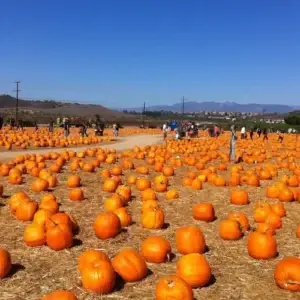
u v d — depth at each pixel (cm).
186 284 548
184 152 2708
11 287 602
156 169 1841
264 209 984
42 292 588
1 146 2933
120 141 4091
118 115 17162
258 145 3350
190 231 748
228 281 639
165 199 1216
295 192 1258
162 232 878
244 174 1638
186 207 1122
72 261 701
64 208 1070
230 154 2252
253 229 921
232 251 772
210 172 1623
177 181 1581
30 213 943
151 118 16600
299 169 1764
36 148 2959
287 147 3344
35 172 1571
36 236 766
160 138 4791
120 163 2078
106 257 641
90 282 585
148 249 702
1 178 1520
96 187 1382
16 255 725
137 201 1180
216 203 1190
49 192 1288
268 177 1653
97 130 4947
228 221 844
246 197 1183
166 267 687
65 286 605
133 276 623
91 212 1034
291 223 985
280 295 598
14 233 852
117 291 596
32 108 17538
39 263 691
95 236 836
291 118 8700
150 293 591
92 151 2361
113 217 825
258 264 710
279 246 807
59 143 3198
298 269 606
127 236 841
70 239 762
